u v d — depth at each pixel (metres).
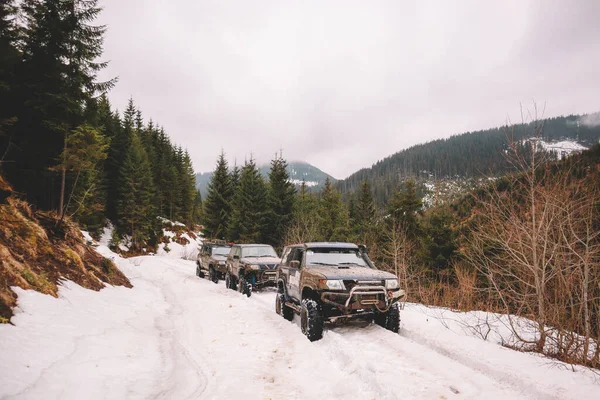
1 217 8.19
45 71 15.74
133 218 42.16
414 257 16.77
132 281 13.64
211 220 42.81
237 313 8.42
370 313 6.37
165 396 3.98
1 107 15.42
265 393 3.99
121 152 45.69
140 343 5.98
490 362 4.64
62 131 15.27
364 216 38.59
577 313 5.54
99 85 16.47
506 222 6.10
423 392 3.87
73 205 19.88
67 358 4.51
